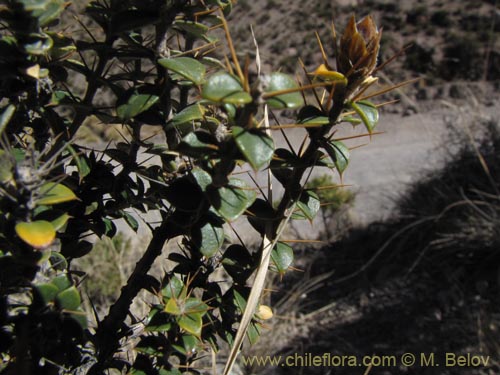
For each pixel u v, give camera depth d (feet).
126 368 0.54
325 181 2.58
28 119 0.46
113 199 0.52
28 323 0.38
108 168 0.51
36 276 0.40
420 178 2.62
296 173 0.47
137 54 0.45
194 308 0.45
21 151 0.42
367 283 2.23
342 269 2.34
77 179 0.50
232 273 0.52
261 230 0.51
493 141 2.33
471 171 2.31
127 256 1.95
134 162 0.51
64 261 0.46
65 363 0.44
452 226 2.21
